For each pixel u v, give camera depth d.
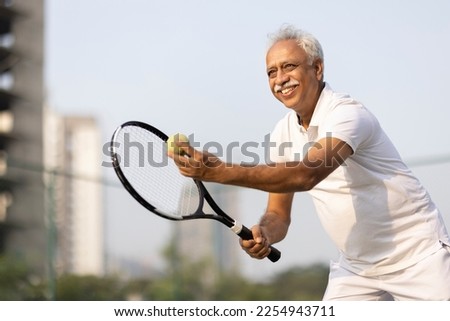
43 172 10.46
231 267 11.97
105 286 11.20
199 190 5.12
